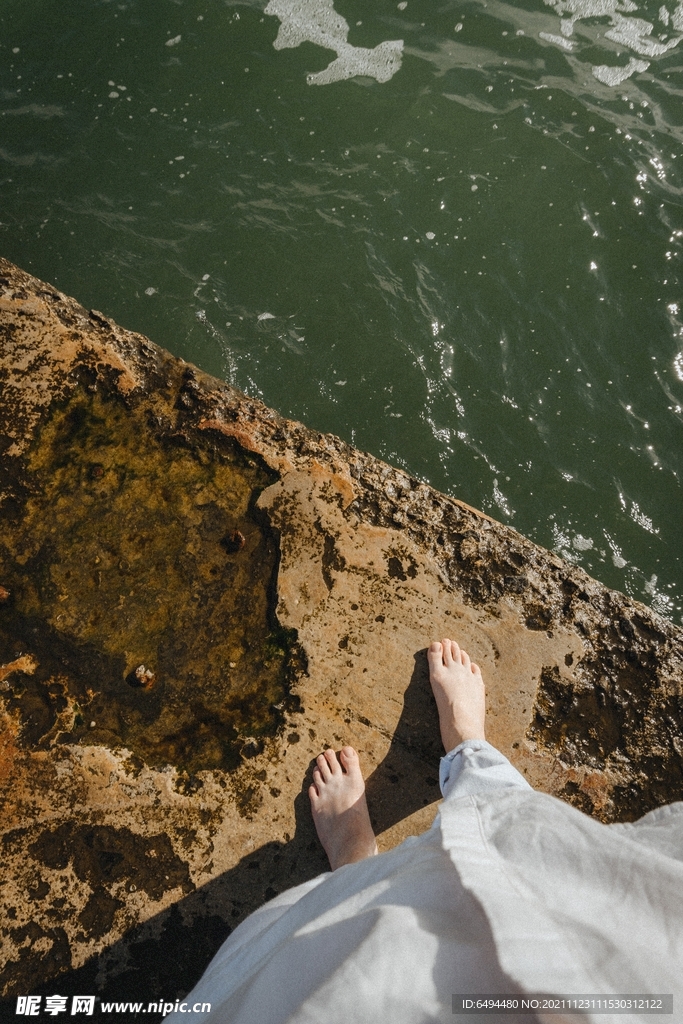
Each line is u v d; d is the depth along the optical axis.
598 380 4.25
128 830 1.93
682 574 3.84
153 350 2.69
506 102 5.07
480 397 4.18
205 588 2.25
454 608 2.26
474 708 2.05
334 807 1.92
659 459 4.06
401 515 2.42
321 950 1.12
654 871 1.12
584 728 2.13
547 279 4.51
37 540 2.31
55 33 5.37
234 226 4.63
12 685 2.11
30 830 1.93
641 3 5.61
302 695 2.12
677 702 2.18
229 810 1.97
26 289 2.76
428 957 1.01
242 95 5.09
